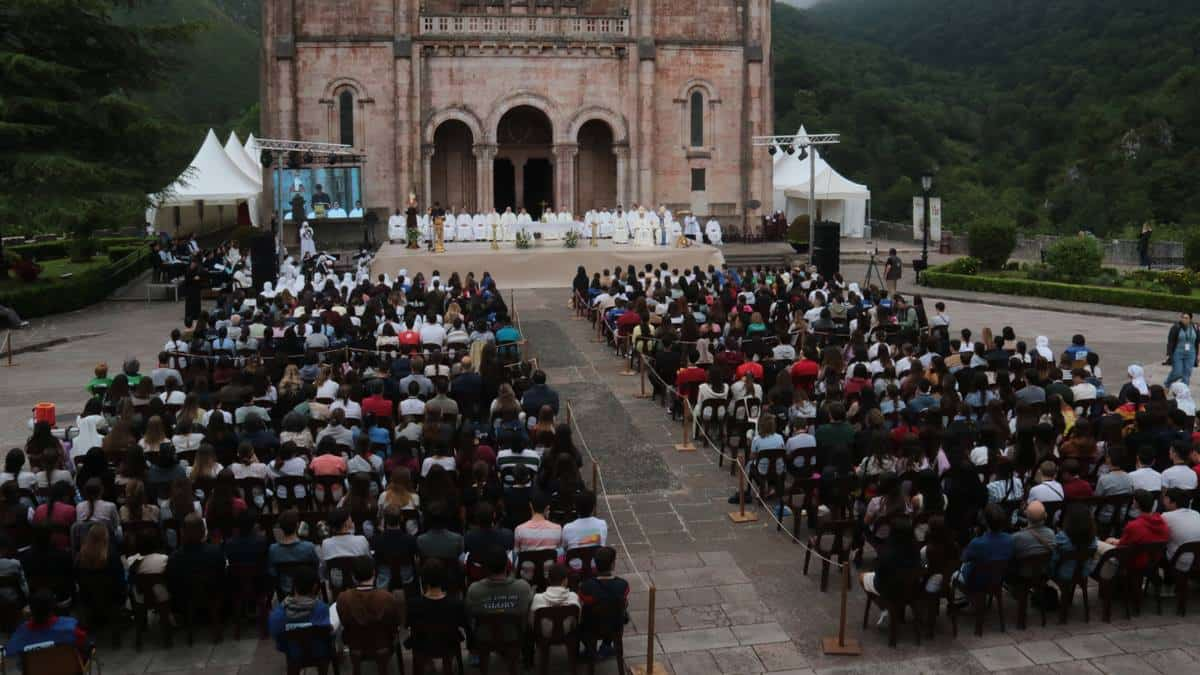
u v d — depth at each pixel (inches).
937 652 526.3
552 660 528.1
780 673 508.1
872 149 5049.2
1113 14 5551.2
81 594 535.2
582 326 1391.5
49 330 1486.2
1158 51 4768.7
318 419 725.9
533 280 1780.3
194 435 671.8
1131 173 3998.5
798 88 5393.7
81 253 2119.8
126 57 1860.2
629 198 2268.7
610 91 2247.8
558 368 1152.8
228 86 6560.0
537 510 539.5
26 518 565.3
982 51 6215.6
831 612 573.3
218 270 1824.6
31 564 530.6
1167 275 1717.5
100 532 521.3
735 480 786.8
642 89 2235.5
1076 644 533.6
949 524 593.3
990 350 929.5
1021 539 538.6
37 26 1740.9
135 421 700.0
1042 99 5024.6
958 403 722.8
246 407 735.7
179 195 2188.7
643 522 706.2
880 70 6018.7
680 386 906.7
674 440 885.2
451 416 724.0
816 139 1770.4
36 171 1617.9
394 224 1952.5
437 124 2207.2
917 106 5270.7
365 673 516.1
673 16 2269.9
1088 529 538.0
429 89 2199.8
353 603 469.7
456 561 525.7
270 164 1739.7
